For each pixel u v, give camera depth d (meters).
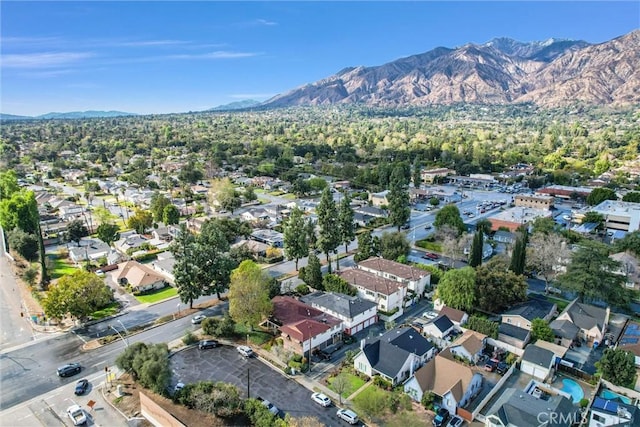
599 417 41.53
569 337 57.59
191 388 45.00
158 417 42.78
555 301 71.88
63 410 45.28
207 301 72.56
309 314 61.66
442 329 59.69
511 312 63.03
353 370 52.69
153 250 99.25
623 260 77.88
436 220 104.75
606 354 49.66
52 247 103.38
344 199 91.81
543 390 48.47
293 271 85.75
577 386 49.78
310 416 44.12
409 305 71.31
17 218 104.94
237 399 43.84
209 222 102.94
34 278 79.94
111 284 80.88
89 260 92.94
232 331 61.00
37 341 59.47
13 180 140.25
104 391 48.53
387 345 53.12
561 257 76.81
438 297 68.44
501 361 54.84
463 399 45.47
